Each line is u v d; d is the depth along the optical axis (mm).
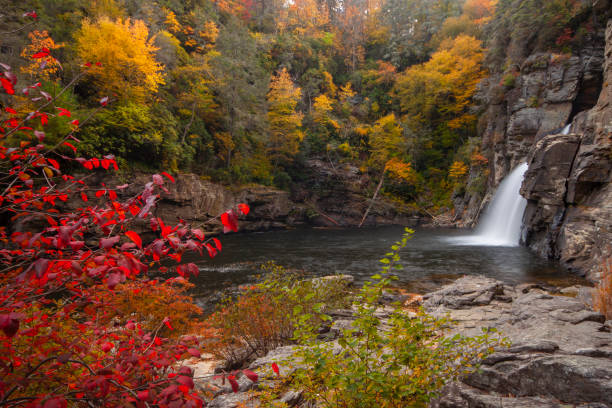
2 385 1442
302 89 60219
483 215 35094
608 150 16891
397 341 2660
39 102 13719
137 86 26984
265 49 55438
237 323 6059
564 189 18734
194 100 34812
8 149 1973
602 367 2705
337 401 2480
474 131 50438
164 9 41188
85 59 24234
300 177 49938
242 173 40250
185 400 1594
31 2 24062
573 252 16234
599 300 6379
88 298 2023
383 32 74125
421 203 49750
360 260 19641
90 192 20312
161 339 2133
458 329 5504
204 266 17375
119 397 1665
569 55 31859
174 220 28156
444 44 60094
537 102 33188
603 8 27281
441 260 18859
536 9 34531
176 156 29641
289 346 5336
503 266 16938
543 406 2680
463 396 3137
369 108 63344
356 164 52125
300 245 26844
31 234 1617
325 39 69438
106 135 23531
